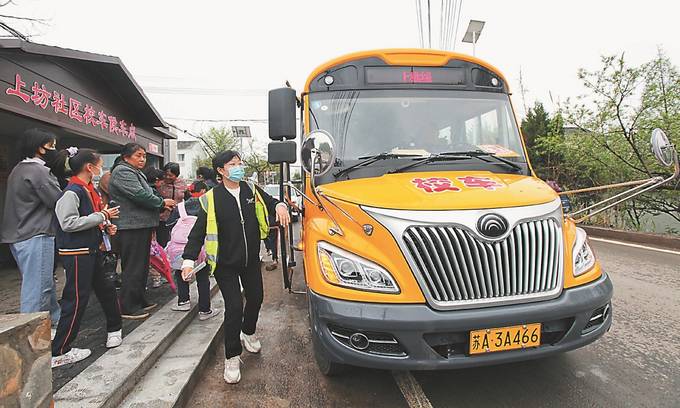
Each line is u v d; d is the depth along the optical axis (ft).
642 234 30.32
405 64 12.75
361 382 10.33
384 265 8.12
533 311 7.86
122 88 27.17
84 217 10.33
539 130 48.73
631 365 10.76
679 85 31.60
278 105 11.20
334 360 8.38
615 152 35.17
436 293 7.86
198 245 10.82
